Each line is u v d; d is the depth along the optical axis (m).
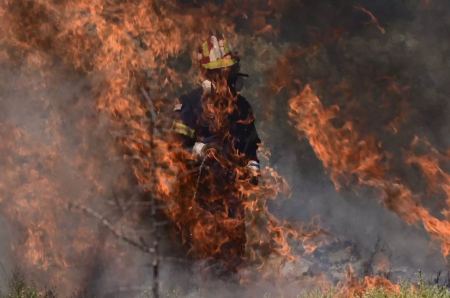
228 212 13.76
